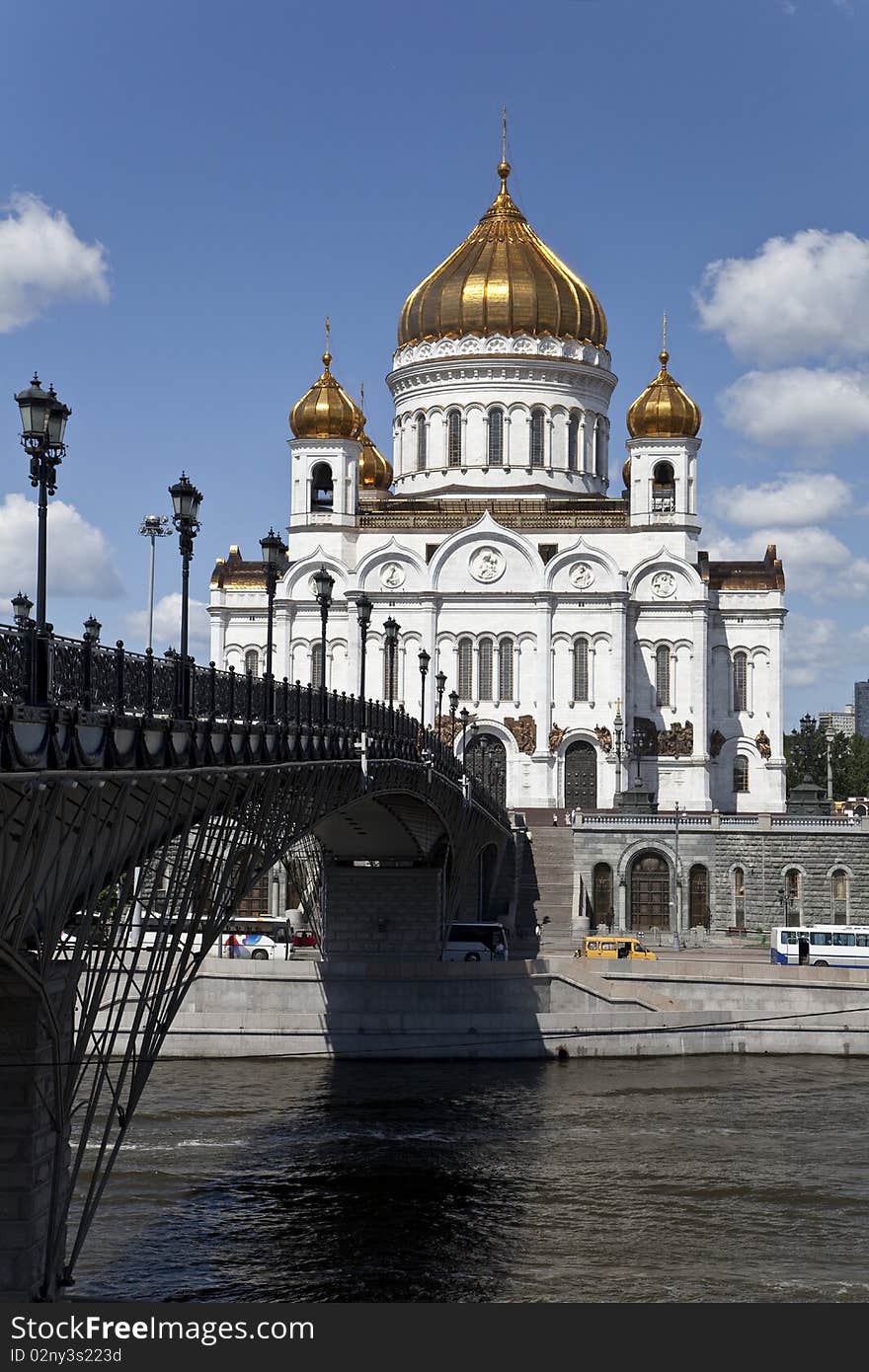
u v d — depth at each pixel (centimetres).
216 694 4044
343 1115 6494
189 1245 4706
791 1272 4581
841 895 11762
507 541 13988
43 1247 3303
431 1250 4722
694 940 11694
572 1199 5306
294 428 14650
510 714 13875
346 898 8669
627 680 13838
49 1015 3145
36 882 2820
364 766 5600
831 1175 5644
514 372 15100
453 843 8919
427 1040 7931
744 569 14712
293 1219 5003
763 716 14225
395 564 14088
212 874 4081
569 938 11419
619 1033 8112
